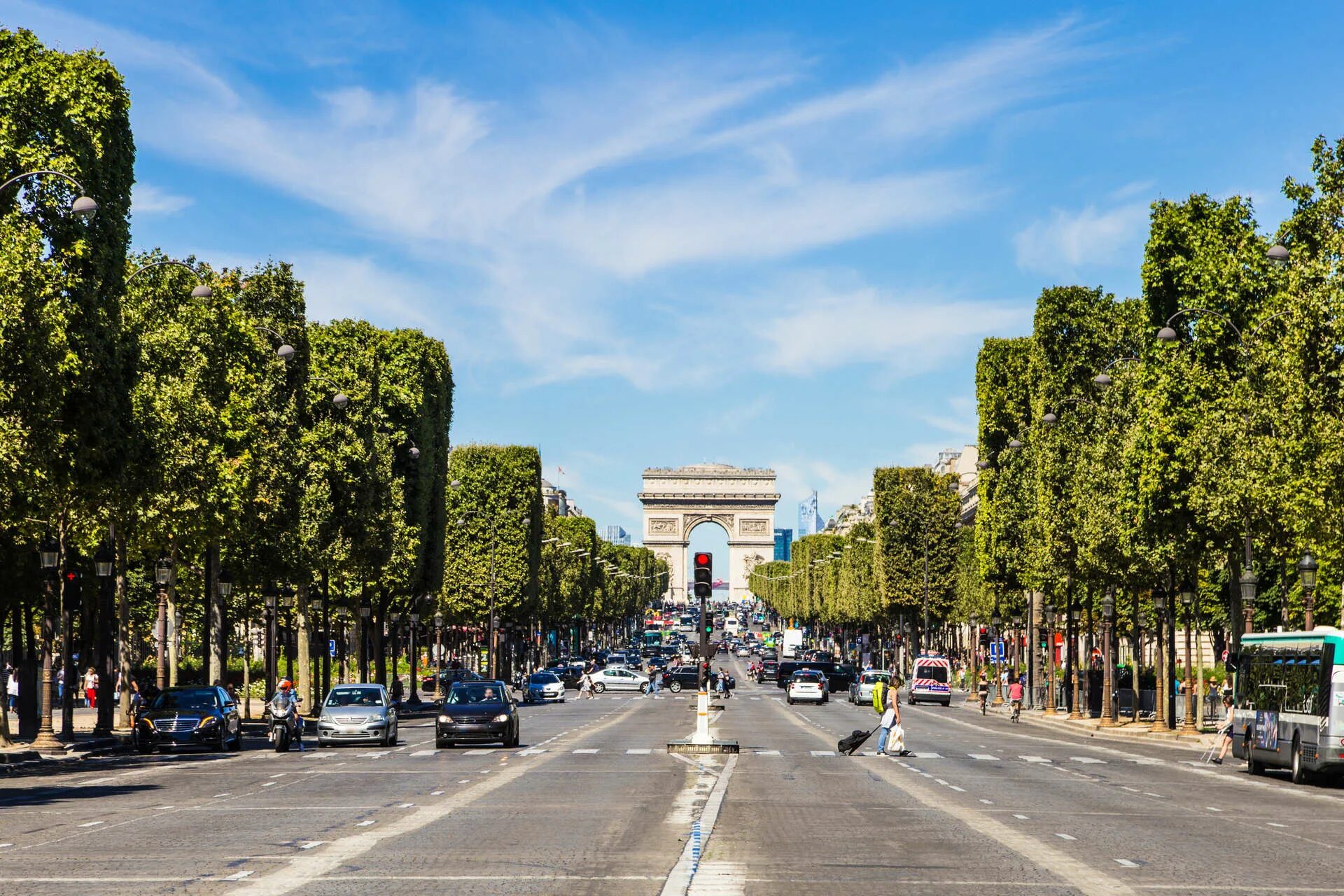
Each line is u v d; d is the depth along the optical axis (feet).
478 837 76.95
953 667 577.84
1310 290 143.74
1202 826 88.17
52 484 155.02
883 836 79.05
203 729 168.96
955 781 123.65
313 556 249.14
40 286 140.87
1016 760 158.92
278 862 66.33
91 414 152.56
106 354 152.25
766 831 80.84
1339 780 136.05
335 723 180.55
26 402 138.10
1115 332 265.54
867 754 165.68
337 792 108.47
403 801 100.32
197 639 385.91
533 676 386.32
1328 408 143.13
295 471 238.48
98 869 63.98
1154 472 186.39
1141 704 284.00
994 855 70.69
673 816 88.63
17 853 70.44
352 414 260.21
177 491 186.91
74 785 117.91
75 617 293.84
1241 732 150.41
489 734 172.14
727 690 415.85
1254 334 171.12
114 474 158.92
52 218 147.23
